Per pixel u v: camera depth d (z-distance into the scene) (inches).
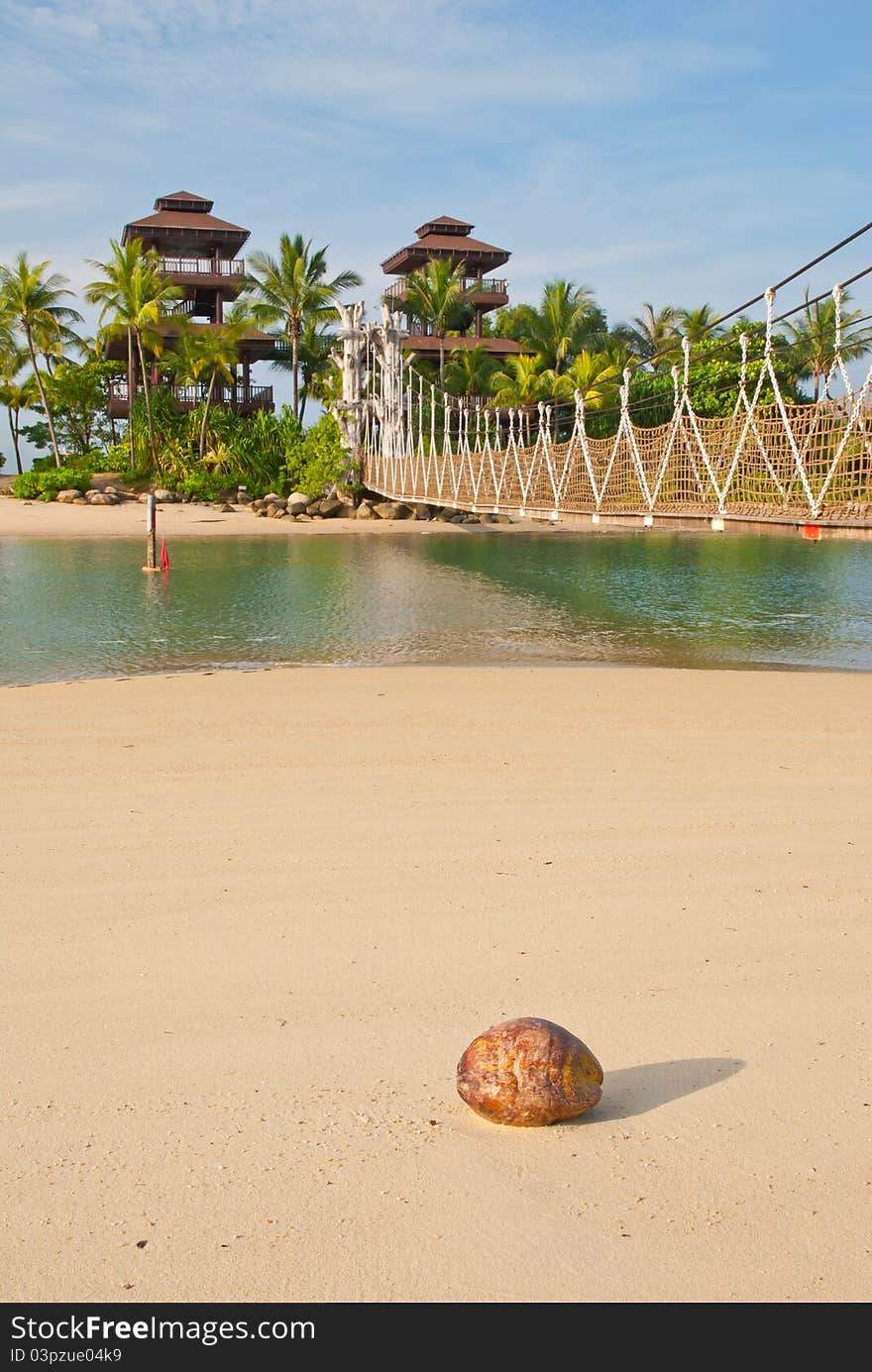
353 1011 138.3
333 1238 91.2
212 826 224.8
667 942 161.0
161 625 647.1
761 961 153.6
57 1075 122.0
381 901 179.5
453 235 2518.5
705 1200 95.7
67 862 201.3
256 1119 111.0
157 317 1975.9
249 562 1116.5
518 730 330.6
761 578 1006.4
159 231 2222.0
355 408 1908.2
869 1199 95.7
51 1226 93.3
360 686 414.3
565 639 600.7
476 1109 110.0
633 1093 116.1
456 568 1079.0
